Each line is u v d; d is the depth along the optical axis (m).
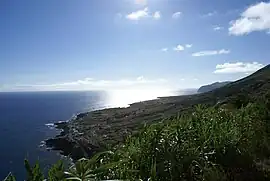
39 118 113.69
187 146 4.19
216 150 4.57
